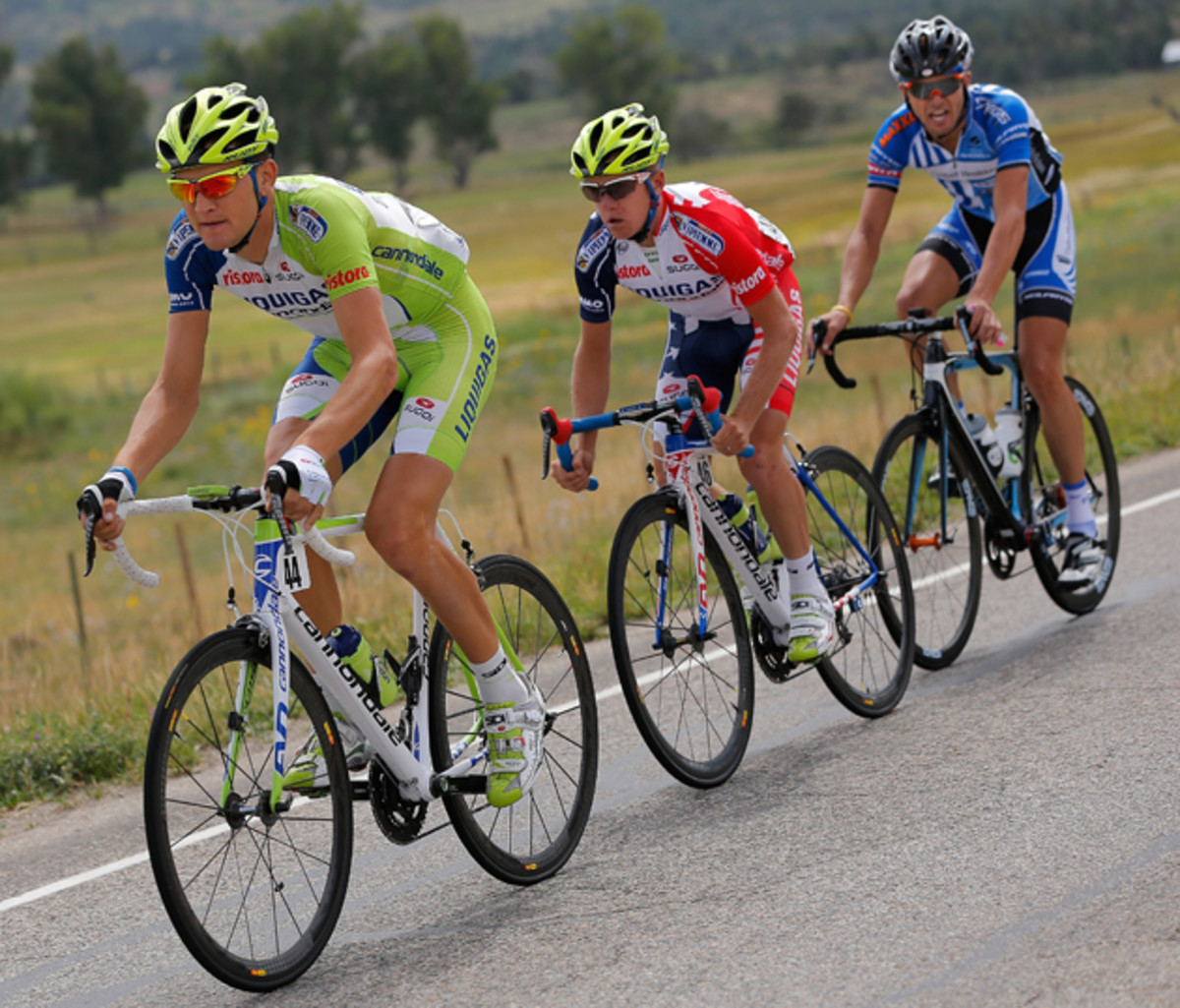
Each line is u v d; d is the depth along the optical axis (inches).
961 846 241.3
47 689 520.1
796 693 363.6
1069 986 187.3
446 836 286.8
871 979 196.1
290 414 256.4
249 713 230.4
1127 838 234.8
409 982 216.4
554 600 277.4
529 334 2989.7
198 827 234.4
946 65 357.1
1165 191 4136.3
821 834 257.1
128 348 4618.6
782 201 6958.7
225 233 219.8
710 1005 194.4
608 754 332.2
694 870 248.4
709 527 304.7
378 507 237.3
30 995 232.8
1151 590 409.4
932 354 359.6
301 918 231.0
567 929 229.0
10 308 6692.9
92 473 2161.7
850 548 335.0
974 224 394.3
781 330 285.0
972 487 373.1
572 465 289.7
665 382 317.1
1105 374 863.1
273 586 222.5
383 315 227.9
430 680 251.1
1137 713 299.9
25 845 326.6
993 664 361.4
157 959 240.7
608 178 270.7
